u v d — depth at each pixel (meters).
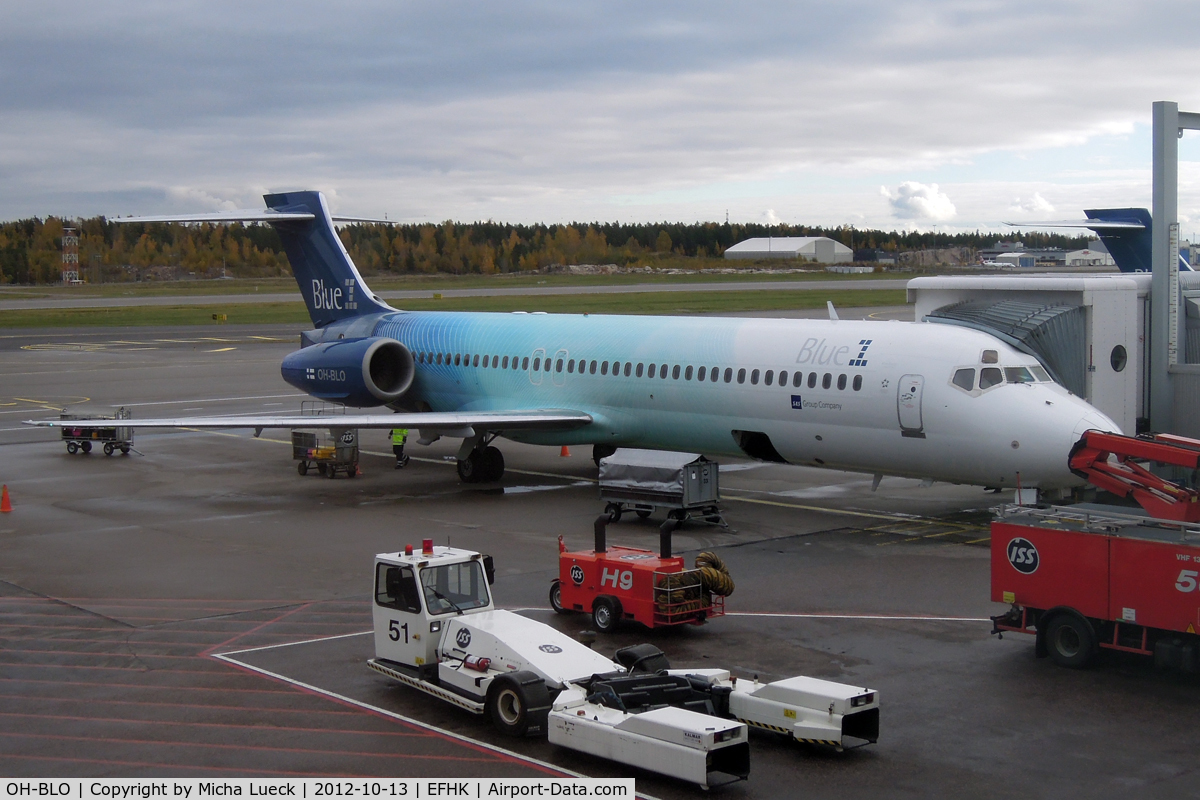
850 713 14.29
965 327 28.95
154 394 57.50
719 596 20.56
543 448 42.44
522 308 112.00
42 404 53.59
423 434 34.56
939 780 13.73
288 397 56.38
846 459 28.66
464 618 16.41
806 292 142.38
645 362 32.34
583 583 20.31
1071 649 17.94
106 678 17.59
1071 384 29.77
